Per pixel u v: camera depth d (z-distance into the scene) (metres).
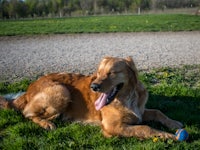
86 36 19.78
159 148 4.67
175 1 67.31
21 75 9.45
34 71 9.89
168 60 10.86
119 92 5.23
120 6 72.19
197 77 8.60
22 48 15.05
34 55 12.83
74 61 11.23
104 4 72.56
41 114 5.97
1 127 5.84
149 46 14.42
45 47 15.12
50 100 5.82
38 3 67.38
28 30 24.08
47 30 23.66
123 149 4.77
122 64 5.21
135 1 69.06
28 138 5.30
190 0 66.19
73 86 6.04
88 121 5.83
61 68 10.15
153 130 5.08
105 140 5.10
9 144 5.11
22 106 6.30
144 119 5.81
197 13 41.06
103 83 4.97
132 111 5.35
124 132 5.15
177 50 12.98
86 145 5.02
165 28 22.72
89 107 5.77
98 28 24.41
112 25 27.03
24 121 6.01
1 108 6.45
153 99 6.89
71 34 21.06
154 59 11.13
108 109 5.35
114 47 14.44
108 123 5.28
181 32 20.30
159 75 8.80
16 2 61.50
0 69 10.33
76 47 14.78
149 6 68.56
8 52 13.90
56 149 4.94
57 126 5.81
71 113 6.01
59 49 14.30
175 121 5.55
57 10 67.88
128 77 5.28
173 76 8.67
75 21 35.09
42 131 5.61
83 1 72.50
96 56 12.12
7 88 8.09
